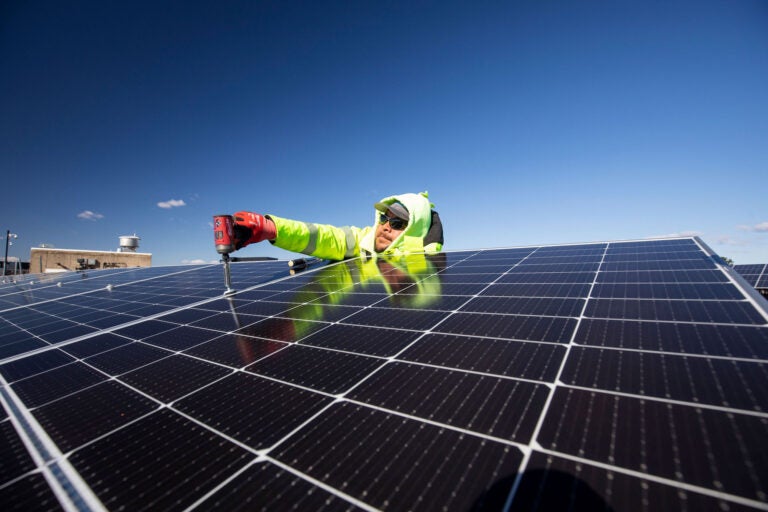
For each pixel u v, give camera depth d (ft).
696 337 11.74
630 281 18.63
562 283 20.18
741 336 11.32
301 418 10.19
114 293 38.17
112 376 14.88
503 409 9.37
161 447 9.59
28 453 9.86
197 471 8.48
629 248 26.27
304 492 7.51
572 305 16.43
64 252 133.28
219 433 9.95
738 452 7.00
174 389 12.99
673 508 6.08
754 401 8.33
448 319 16.78
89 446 9.95
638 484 6.61
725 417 7.97
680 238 26.45
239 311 23.45
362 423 9.61
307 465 8.28
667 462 7.00
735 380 9.21
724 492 6.24
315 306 22.35
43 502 7.94
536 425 8.59
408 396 10.62
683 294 15.70
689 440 7.47
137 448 9.66
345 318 18.99
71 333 23.22
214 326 20.53
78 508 7.68
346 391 11.37
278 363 14.16
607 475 6.89
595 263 23.58
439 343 14.15
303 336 16.93
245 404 11.34
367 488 7.41
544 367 11.23
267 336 17.58
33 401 13.23
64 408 12.39
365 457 8.31
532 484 6.90
